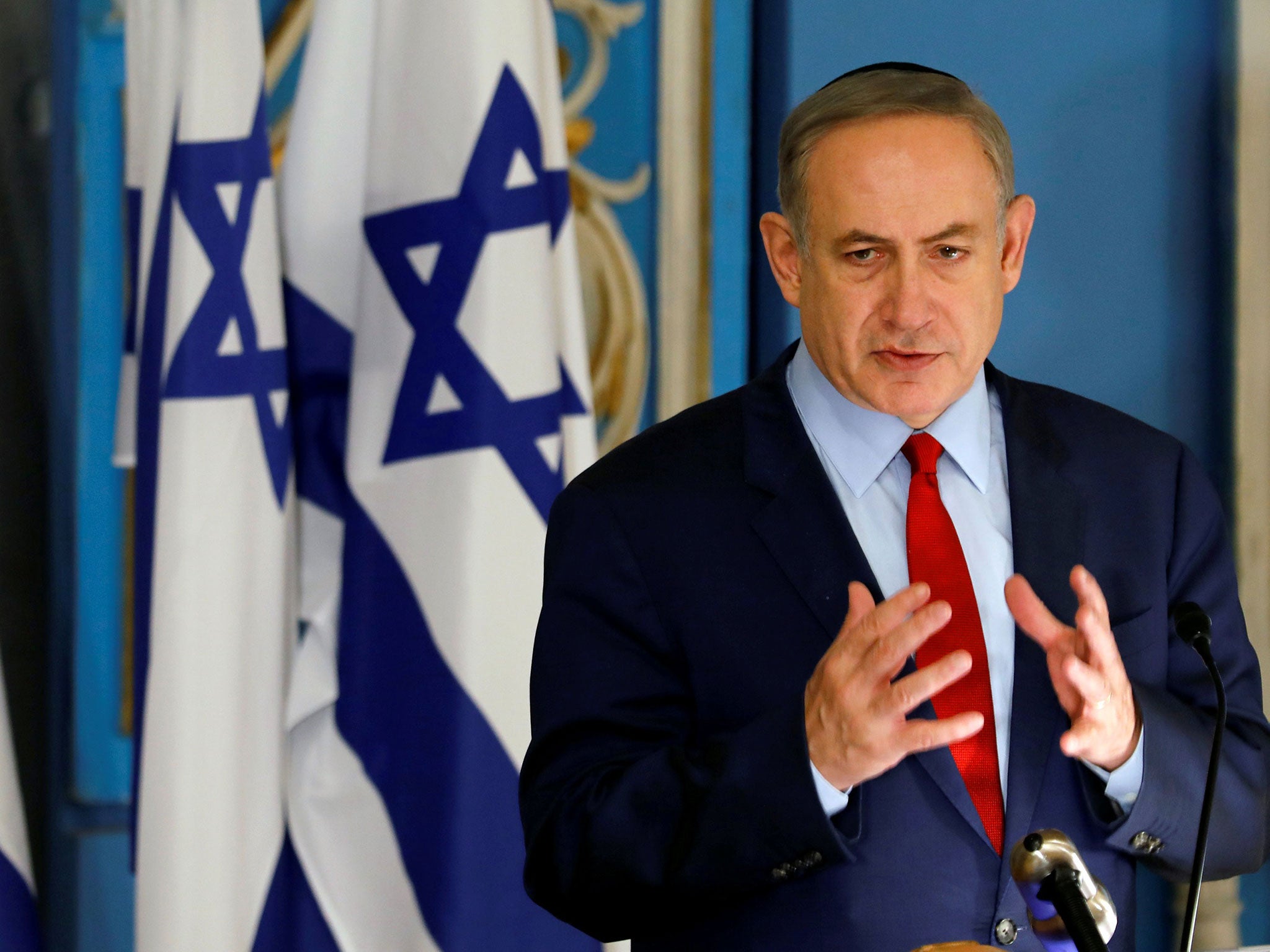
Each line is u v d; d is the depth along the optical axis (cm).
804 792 461
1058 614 535
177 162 814
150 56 863
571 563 566
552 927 791
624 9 1012
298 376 875
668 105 1011
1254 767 523
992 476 573
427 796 790
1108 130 1057
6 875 799
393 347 820
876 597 527
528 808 541
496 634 786
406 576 805
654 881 491
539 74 851
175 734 781
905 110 519
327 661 836
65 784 952
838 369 537
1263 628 1053
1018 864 372
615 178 1011
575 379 857
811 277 537
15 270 942
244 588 801
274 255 832
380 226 831
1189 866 506
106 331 961
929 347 511
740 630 535
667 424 611
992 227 523
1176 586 568
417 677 798
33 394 948
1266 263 1054
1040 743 515
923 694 419
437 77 819
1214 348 1070
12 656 941
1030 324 1045
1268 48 1052
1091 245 1054
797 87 1006
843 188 517
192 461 794
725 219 1022
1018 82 1044
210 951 777
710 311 1018
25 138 945
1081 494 564
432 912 780
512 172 812
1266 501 1055
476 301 800
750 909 513
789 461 564
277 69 966
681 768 500
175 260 806
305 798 821
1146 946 1029
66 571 955
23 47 944
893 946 494
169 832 778
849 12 1015
